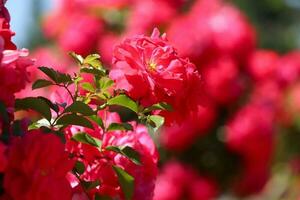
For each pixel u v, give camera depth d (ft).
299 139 24.66
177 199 18.89
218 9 19.36
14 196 6.66
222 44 19.02
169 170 18.90
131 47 7.55
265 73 20.21
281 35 38.73
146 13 19.15
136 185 7.97
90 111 7.35
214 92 18.80
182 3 19.80
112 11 20.15
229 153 19.24
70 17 20.61
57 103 7.67
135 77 7.47
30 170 6.67
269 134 19.57
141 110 7.66
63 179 6.82
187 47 18.49
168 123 7.85
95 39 20.08
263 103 19.80
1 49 6.57
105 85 7.67
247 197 20.81
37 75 16.57
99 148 7.69
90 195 7.79
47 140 6.73
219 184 19.39
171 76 7.50
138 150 8.07
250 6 37.68
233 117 19.20
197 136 18.81
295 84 23.34
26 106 7.43
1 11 7.53
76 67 19.33
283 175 25.73
